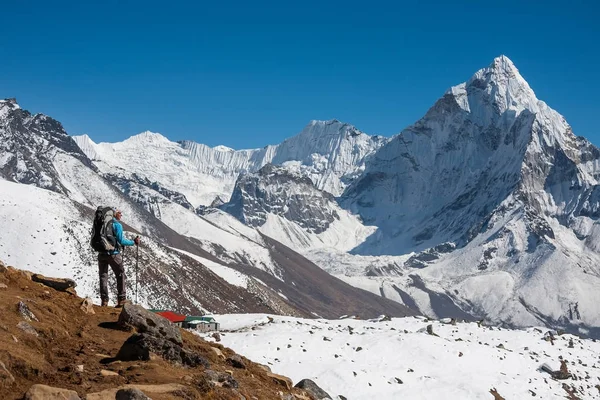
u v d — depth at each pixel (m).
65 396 12.83
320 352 62.84
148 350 16.52
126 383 14.70
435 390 58.47
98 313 20.45
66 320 18.67
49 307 18.52
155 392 14.19
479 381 64.00
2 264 20.25
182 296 168.12
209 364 17.31
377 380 57.28
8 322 16.17
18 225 139.38
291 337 66.62
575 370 78.94
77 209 176.12
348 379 55.22
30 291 19.77
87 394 13.41
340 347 66.06
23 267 127.38
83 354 16.44
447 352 71.00
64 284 21.66
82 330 18.27
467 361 69.94
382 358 65.44
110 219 22.20
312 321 87.50
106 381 14.66
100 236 21.86
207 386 15.28
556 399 65.81
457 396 58.56
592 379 77.44
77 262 134.12
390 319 95.00
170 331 19.28
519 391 65.75
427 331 84.81
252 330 71.88
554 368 75.94
